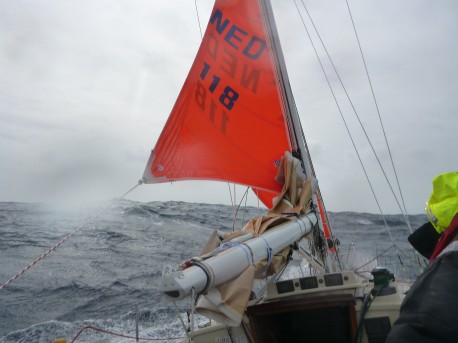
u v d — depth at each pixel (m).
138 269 14.16
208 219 33.34
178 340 6.30
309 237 4.53
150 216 33.94
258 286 5.36
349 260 7.13
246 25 5.40
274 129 5.21
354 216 30.92
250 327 2.90
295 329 3.07
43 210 39.59
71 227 26.50
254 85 5.29
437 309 1.22
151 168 5.52
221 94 5.43
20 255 16.39
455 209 1.50
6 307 9.19
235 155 5.34
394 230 23.80
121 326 7.44
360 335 2.64
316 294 3.12
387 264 7.35
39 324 7.70
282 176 4.89
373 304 2.92
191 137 5.50
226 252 2.16
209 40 5.65
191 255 17.50
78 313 8.68
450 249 1.36
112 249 18.56
